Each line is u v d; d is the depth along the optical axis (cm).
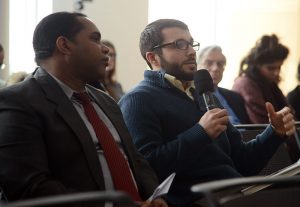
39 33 305
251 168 383
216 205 179
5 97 282
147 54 379
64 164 280
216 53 534
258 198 242
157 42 372
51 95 288
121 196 166
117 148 300
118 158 296
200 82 355
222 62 535
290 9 978
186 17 871
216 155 361
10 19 730
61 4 733
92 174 281
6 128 274
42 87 290
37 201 166
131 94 357
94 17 754
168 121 354
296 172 313
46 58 304
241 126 411
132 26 768
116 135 313
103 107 318
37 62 308
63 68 302
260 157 378
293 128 367
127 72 767
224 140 373
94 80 306
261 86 536
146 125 347
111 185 290
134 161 315
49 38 303
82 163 281
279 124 368
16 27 732
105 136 298
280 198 244
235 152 383
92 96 318
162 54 370
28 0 734
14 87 288
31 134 275
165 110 354
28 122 276
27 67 729
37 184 265
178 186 351
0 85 556
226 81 926
